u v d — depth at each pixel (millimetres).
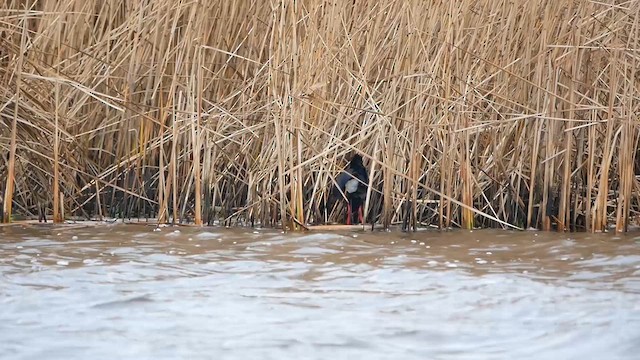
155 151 40344
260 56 39250
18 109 38906
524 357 18531
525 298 23625
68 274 26719
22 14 39562
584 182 39031
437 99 38000
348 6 40062
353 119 38312
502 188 38281
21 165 39344
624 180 36656
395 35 38562
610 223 39312
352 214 38906
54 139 37781
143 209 40031
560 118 36625
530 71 38125
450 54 36938
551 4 37500
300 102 37656
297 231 36750
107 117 39938
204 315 21875
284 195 37000
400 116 38531
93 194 39906
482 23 38375
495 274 27172
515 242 33938
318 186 39000
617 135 37969
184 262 29062
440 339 19812
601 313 21781
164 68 38812
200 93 37906
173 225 37750
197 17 39000
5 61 39938
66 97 39219
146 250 31281
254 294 24234
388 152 37312
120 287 24969
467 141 37250
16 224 37188
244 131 38125
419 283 25797
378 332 20359
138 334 20141
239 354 18656
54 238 33781
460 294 24203
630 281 26000
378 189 39031
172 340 19672
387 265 28781
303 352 18844
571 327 20562
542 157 38781
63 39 40562
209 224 38375
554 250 32000
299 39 38750
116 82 40969
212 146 39000
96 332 20297
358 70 39625
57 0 40812
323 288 25094
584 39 36969
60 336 19938
